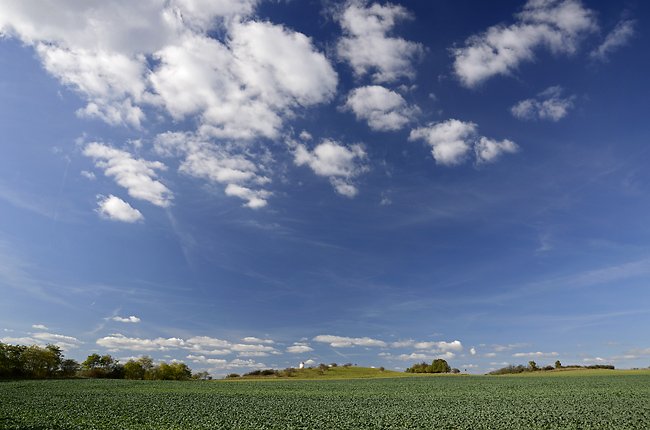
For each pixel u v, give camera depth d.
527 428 28.92
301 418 34.41
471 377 110.25
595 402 43.62
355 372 139.25
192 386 76.75
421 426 30.38
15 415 33.16
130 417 33.84
